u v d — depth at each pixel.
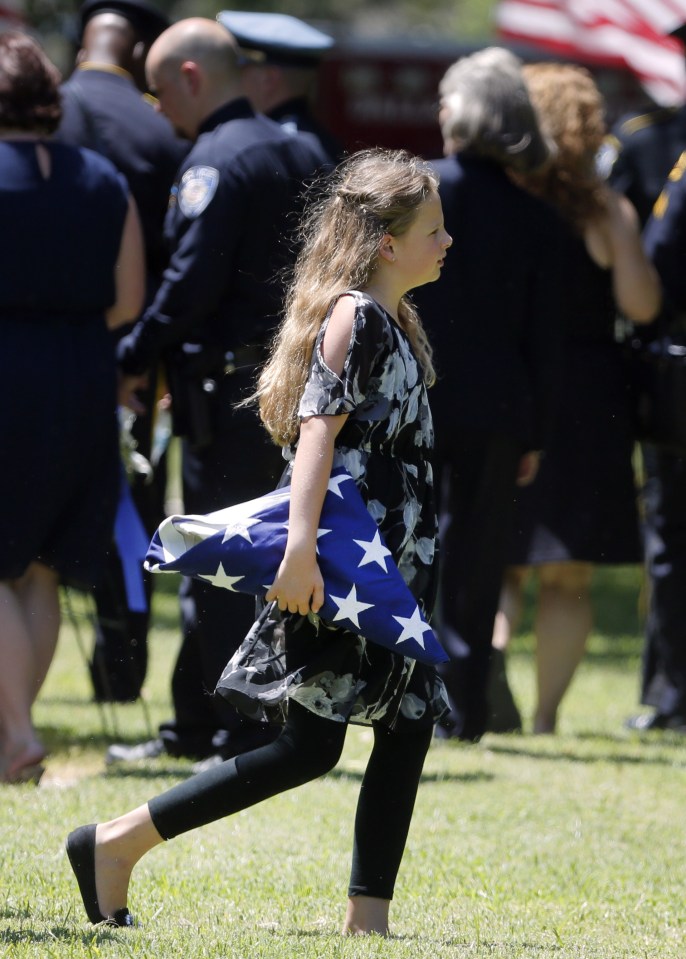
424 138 49.56
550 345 20.75
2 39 18.30
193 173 18.08
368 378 11.59
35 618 18.27
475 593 20.72
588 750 21.45
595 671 31.89
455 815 17.06
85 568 17.94
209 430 18.27
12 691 17.81
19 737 17.77
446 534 20.77
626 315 21.94
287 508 11.55
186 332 18.25
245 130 18.36
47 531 17.86
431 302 20.30
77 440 17.78
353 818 16.59
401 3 89.00
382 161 12.19
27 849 14.47
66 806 16.31
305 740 11.60
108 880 11.87
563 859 15.51
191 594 19.47
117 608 21.31
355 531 11.34
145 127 21.36
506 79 20.56
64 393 17.72
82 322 18.09
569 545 21.86
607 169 23.11
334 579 11.23
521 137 20.42
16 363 17.56
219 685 11.66
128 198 18.53
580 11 43.25
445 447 20.52
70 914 12.20
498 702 22.64
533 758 20.55
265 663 11.65
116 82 21.56
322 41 22.56
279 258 18.27
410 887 14.10
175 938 11.41
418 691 11.90
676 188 22.27
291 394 11.91
